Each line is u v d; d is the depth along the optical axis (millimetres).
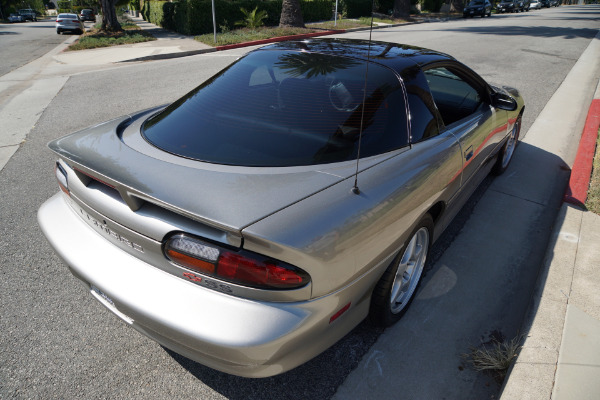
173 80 8781
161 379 2020
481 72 9125
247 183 1636
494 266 2914
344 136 1962
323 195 1651
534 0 50875
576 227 3119
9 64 12641
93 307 2463
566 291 2449
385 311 2139
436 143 2328
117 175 1641
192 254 1496
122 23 27484
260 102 2107
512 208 3664
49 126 5852
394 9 26359
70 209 2119
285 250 1419
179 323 1500
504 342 2271
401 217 1899
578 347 2076
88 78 9414
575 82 8367
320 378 2045
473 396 1968
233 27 19125
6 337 2221
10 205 3602
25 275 2711
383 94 2176
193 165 1750
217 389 1978
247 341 1433
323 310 1585
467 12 31188
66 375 2018
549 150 4953
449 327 2375
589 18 29781
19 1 54969
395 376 2062
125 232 1680
